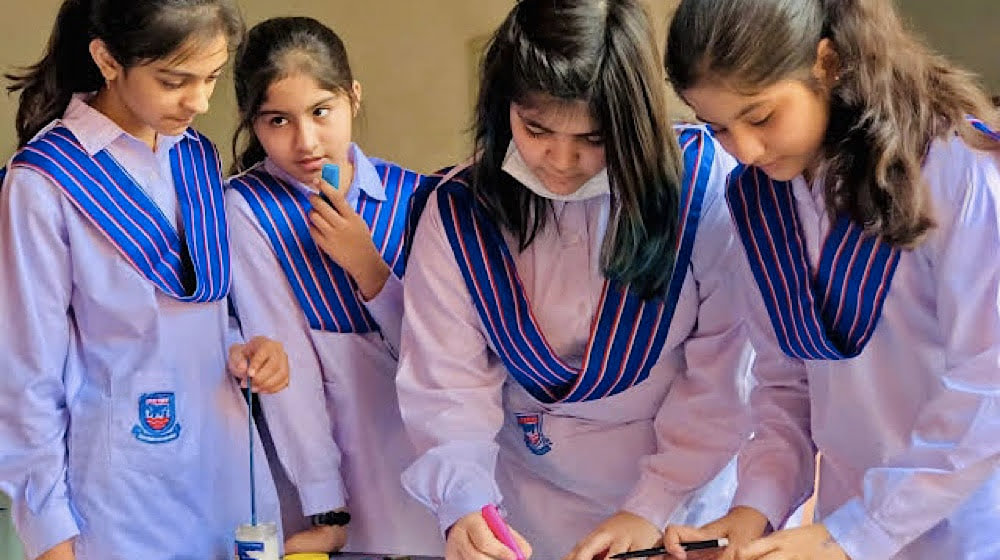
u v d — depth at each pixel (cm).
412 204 170
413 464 154
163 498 159
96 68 160
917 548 142
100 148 159
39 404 151
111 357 157
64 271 154
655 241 147
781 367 156
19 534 154
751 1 120
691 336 162
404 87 335
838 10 125
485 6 330
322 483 175
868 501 134
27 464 151
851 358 140
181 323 162
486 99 148
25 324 151
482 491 149
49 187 153
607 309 155
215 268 166
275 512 174
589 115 135
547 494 172
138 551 157
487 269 156
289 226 179
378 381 183
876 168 126
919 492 131
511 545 142
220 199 172
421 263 160
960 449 129
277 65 171
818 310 141
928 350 138
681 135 158
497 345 158
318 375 178
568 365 158
